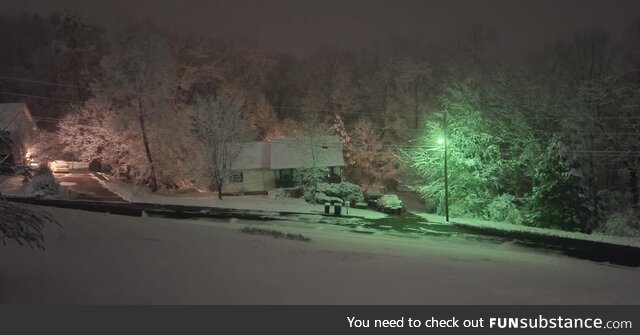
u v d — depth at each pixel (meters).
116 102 58.44
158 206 41.50
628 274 21.08
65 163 64.56
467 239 31.75
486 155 50.94
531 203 45.69
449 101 52.78
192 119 55.81
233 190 60.47
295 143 61.09
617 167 49.56
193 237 23.11
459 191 49.69
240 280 13.72
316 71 83.12
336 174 62.59
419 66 69.38
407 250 23.67
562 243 31.53
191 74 74.50
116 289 12.39
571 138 47.94
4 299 11.34
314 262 17.36
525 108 52.78
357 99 75.44
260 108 76.50
